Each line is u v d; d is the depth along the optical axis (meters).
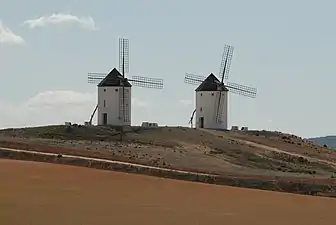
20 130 151.25
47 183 77.94
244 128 177.38
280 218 63.09
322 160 144.00
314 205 74.12
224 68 183.88
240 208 68.75
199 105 180.75
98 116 173.62
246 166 125.38
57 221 54.72
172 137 148.88
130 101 175.25
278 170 124.50
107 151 120.00
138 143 139.88
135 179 86.56
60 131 147.88
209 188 84.19
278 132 175.50
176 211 63.66
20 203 63.44
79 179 82.88
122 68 175.50
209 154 133.12
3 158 101.31
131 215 59.75
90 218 57.06
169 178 93.00
